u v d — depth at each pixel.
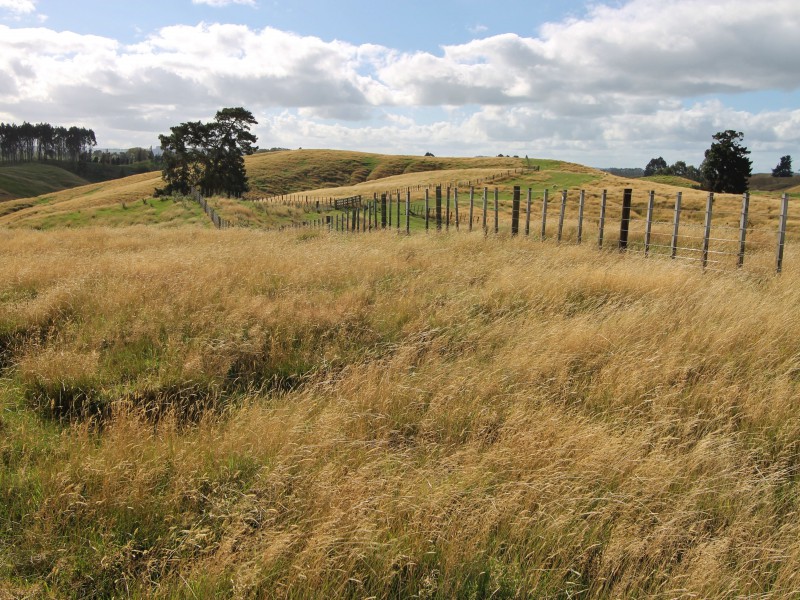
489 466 4.43
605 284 9.58
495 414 5.30
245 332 7.44
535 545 3.62
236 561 3.41
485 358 6.88
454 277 10.48
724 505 4.10
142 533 3.76
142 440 4.66
